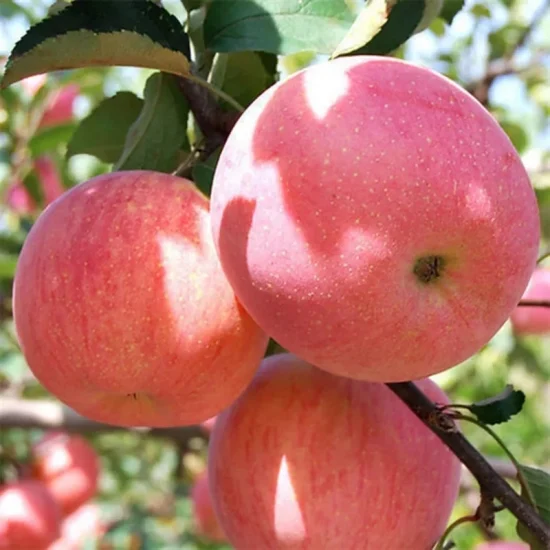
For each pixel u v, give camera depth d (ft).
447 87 1.24
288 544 1.45
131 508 3.56
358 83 1.23
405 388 1.43
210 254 1.33
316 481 1.43
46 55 1.34
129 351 1.31
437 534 1.49
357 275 1.20
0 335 2.82
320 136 1.20
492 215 1.21
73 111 2.74
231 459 1.48
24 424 2.15
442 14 1.66
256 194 1.23
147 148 1.52
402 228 1.19
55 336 1.32
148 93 1.51
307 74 1.26
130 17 1.35
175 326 1.31
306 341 1.25
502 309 1.27
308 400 1.46
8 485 2.62
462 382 3.35
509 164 1.23
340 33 1.46
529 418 3.96
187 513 3.51
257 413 1.47
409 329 1.23
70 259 1.32
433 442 1.48
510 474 2.06
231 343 1.34
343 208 1.19
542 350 3.96
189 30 1.51
